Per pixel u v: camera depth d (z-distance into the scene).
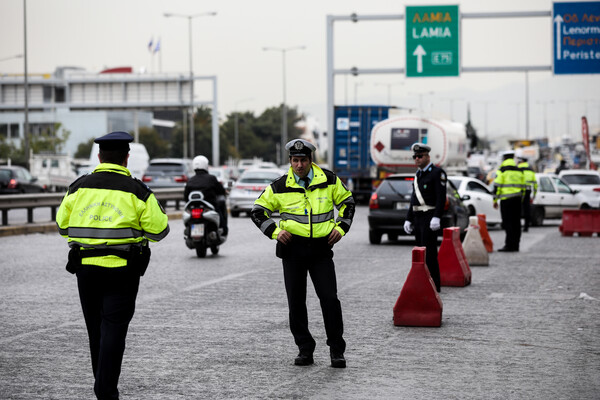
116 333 16.38
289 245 20.88
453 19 94.56
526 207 72.12
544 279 39.06
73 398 18.03
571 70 92.75
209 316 28.48
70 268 16.66
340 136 110.12
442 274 36.47
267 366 21.09
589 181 94.06
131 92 175.88
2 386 19.00
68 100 178.12
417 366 21.12
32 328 26.11
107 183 16.61
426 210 32.59
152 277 39.47
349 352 22.81
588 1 92.25
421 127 94.06
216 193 48.72
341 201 21.12
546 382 19.48
